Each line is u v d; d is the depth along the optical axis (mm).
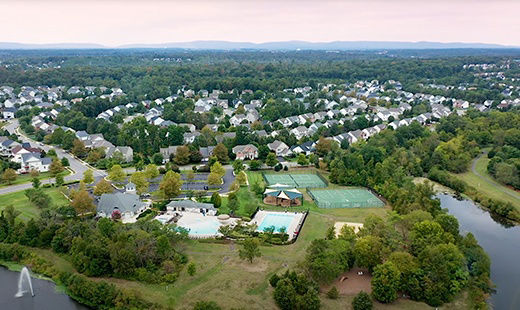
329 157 170750
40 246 97625
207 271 86875
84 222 100438
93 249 87000
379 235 91375
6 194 131750
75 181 146500
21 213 115688
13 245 96750
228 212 120562
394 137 192125
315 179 156250
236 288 80812
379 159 162750
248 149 184250
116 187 142250
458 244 92375
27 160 158250
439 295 77438
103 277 86062
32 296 82438
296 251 96000
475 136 197250
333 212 122188
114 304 78000
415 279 78438
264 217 117750
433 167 162875
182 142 195875
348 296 78750
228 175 159500
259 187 135500
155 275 84125
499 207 128125
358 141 195125
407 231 96938
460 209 133125
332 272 79875
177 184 128500
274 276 80562
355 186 148000
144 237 90062
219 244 99188
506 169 150250
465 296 80312
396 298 78250
